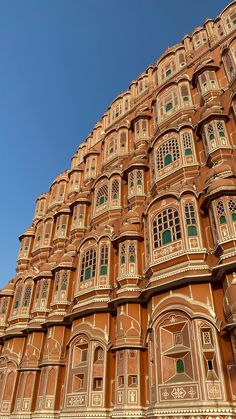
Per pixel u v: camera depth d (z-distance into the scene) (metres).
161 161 20.92
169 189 17.78
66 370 18.11
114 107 33.28
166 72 28.42
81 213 26.64
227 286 12.84
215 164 17.28
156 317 14.37
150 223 17.59
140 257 18.06
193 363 12.30
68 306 21.14
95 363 16.59
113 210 22.84
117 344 15.45
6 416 20.48
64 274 22.53
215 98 20.83
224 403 11.07
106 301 17.98
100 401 15.38
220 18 26.66
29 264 31.25
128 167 23.38
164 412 12.02
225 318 12.52
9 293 28.22
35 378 20.28
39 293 23.83
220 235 13.95
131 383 14.40
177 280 14.14
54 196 34.53
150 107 27.66
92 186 27.30
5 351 23.89
